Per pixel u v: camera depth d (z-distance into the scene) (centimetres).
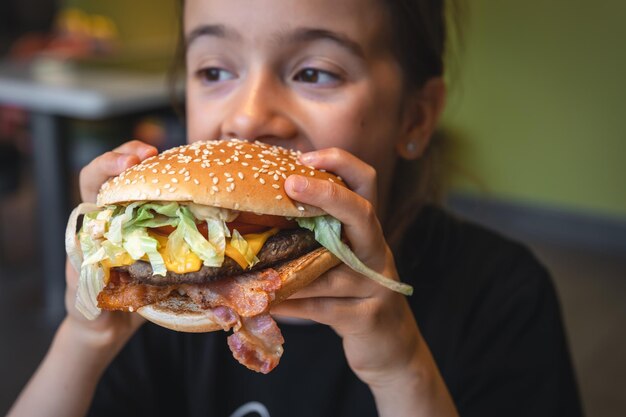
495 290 42
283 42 32
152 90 102
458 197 167
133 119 109
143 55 143
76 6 197
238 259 26
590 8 148
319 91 33
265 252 27
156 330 41
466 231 45
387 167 38
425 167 44
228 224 28
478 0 158
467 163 166
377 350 31
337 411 39
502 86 160
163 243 27
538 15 154
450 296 41
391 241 41
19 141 123
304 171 29
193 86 36
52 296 109
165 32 222
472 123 165
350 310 29
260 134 32
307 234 29
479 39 160
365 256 29
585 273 135
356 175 30
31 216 153
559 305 44
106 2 199
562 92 155
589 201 156
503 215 166
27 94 102
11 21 200
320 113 33
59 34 165
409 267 41
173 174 27
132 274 27
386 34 35
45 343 100
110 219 27
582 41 151
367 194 30
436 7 42
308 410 39
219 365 40
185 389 41
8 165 119
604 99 151
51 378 36
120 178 28
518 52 157
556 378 40
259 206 26
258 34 32
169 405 42
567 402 41
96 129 162
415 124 41
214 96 35
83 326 35
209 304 26
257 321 26
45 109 102
